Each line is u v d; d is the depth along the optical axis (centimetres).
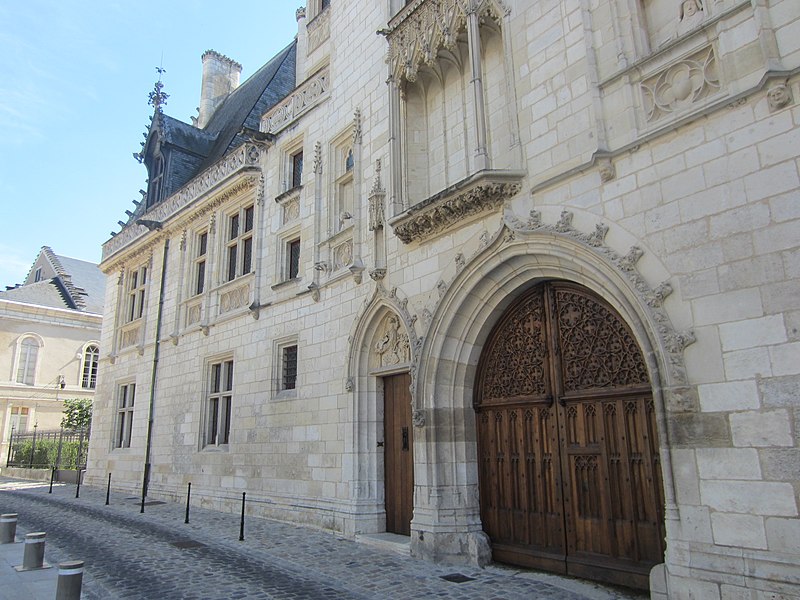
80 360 3794
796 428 508
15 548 937
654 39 711
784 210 541
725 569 533
